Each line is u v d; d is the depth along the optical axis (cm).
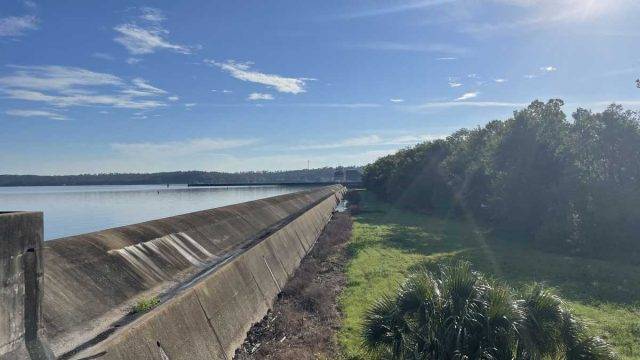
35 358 598
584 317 1501
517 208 3475
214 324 1164
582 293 1847
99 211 6009
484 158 4509
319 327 1447
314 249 3086
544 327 944
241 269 1576
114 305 1250
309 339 1323
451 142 6538
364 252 2839
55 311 1035
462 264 1046
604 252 2741
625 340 1294
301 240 3041
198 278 1716
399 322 973
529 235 3444
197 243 2162
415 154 7506
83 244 1362
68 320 1048
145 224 1889
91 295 1198
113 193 12438
